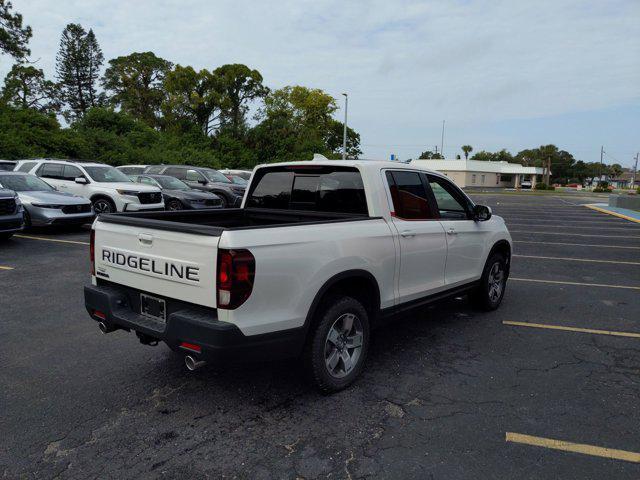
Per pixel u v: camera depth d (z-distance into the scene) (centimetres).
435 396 381
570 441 318
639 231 1675
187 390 384
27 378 402
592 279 848
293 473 281
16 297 644
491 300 618
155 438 316
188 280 324
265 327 321
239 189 1917
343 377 386
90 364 432
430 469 286
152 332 341
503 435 324
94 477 275
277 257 325
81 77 6053
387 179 442
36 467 283
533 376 422
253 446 308
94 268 404
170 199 1609
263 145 5256
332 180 452
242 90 5541
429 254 474
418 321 579
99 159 3234
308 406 361
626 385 406
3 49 3631
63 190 1389
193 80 5234
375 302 412
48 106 5922
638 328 564
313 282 347
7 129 2816
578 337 528
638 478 281
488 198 4184
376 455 300
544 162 9388
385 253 414
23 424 330
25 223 1159
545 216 2316
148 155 3616
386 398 376
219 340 303
